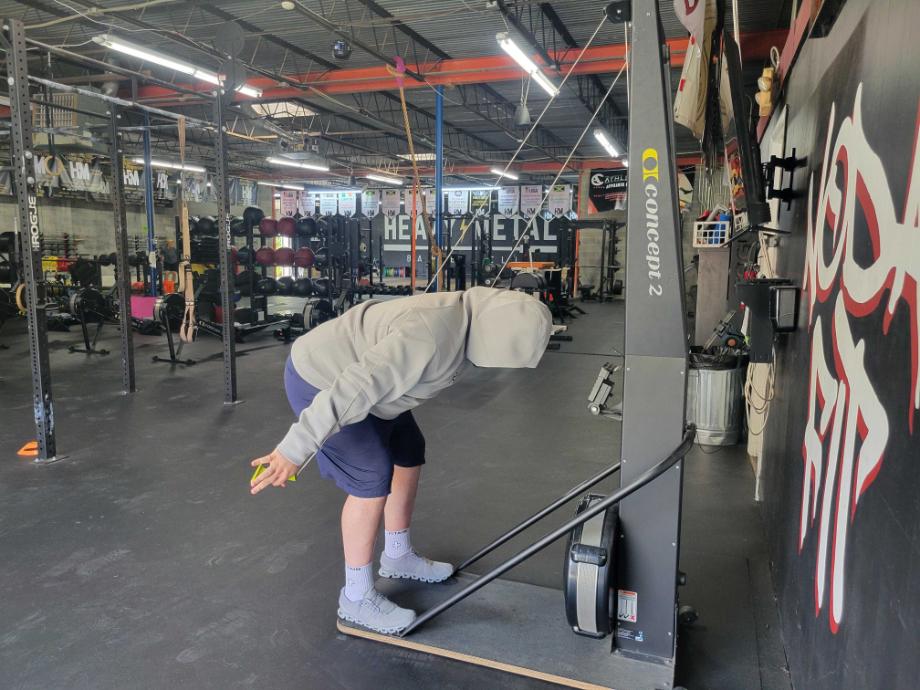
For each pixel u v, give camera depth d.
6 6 7.46
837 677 1.33
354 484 1.86
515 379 6.23
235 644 1.95
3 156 10.94
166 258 9.38
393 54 9.23
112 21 7.99
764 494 2.85
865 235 1.35
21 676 1.79
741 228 2.39
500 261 18.91
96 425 4.38
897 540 1.02
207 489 3.22
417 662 1.87
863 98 1.44
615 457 3.82
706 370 3.92
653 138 1.56
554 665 1.79
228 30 4.72
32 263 3.47
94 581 2.31
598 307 14.39
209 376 6.15
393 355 1.59
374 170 17.77
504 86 11.09
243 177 20.25
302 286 9.79
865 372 1.28
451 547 2.64
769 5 7.20
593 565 1.72
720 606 2.19
